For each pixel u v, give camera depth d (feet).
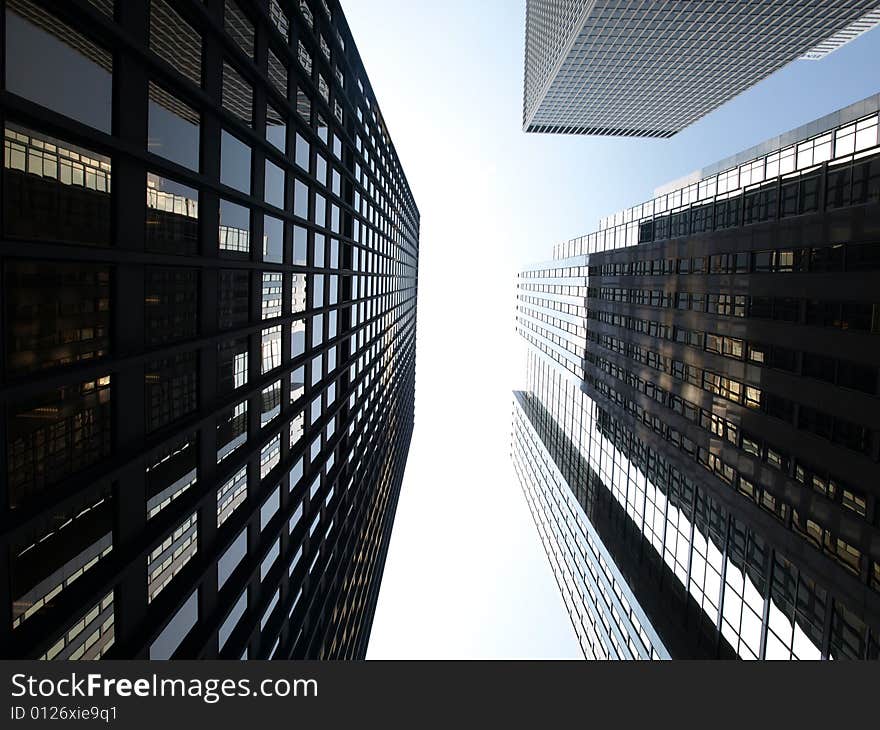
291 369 88.02
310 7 95.40
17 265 34.17
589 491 213.46
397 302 258.57
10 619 34.19
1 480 33.37
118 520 44.50
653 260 155.94
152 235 47.96
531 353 369.09
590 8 380.58
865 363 75.15
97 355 41.60
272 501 82.69
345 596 146.72
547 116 598.75
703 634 118.01
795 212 93.61
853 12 379.35
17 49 33.06
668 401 141.28
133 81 44.21
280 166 82.64
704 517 119.75
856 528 75.92
